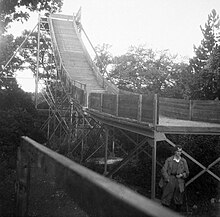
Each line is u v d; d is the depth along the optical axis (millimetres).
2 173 8250
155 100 8258
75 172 1815
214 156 10555
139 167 13227
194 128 8672
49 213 3836
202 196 9484
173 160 8039
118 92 19969
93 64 27062
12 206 4746
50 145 21219
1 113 14250
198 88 16156
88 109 16219
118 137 17734
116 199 1325
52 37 31172
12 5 13133
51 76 33656
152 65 38406
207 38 34438
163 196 8016
